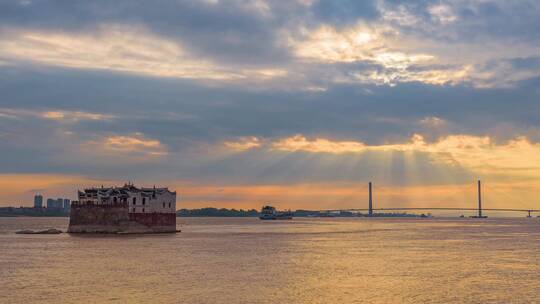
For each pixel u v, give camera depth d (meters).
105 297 65.12
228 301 63.22
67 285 73.31
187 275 82.69
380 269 91.25
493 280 79.50
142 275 82.50
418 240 172.62
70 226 194.62
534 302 63.84
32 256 109.69
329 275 83.62
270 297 65.62
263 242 156.12
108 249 126.31
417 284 75.50
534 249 135.50
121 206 192.12
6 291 68.94
